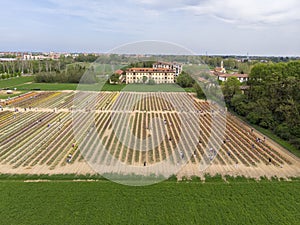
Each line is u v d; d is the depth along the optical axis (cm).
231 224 1891
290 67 5297
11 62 14550
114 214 1958
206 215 1981
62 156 3166
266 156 3303
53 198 2145
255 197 2245
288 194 2308
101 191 2250
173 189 2322
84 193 2220
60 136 3975
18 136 4025
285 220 1950
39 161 3033
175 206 2075
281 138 3962
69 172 2712
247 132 4288
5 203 2066
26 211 1972
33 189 2288
